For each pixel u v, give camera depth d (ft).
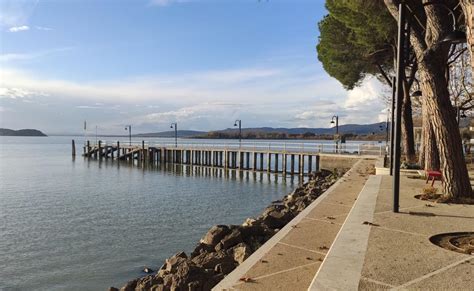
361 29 66.39
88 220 64.39
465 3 16.15
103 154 226.79
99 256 45.80
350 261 15.76
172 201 84.02
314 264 17.87
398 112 26.55
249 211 72.64
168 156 184.75
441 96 31.30
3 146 434.30
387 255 16.56
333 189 41.45
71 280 38.96
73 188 104.63
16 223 62.13
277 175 131.54
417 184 40.75
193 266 25.75
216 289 15.15
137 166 177.06
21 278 39.52
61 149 359.05
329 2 70.69
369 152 116.47
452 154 30.83
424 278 13.93
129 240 52.44
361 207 27.50
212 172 150.82
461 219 23.62
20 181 119.14
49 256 45.91
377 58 76.38
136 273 40.68
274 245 20.76
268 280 15.98
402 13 27.43
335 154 114.73
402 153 84.02
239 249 27.96
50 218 65.87
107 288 37.04
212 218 66.23
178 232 56.65
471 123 102.53
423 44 34.04
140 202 82.53
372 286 13.21
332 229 24.14
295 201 56.90
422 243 18.40
